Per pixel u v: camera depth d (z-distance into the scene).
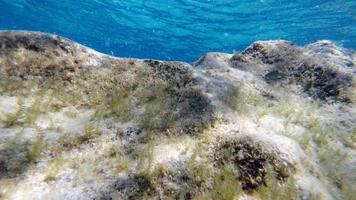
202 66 1.30
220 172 0.71
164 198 0.63
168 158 0.73
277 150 0.78
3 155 0.67
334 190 0.76
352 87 1.20
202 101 0.96
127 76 1.07
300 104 1.14
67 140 0.77
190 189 0.66
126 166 0.70
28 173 0.64
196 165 0.71
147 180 0.66
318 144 0.93
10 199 0.57
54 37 1.13
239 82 1.16
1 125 0.76
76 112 0.89
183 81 1.06
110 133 0.82
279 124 0.97
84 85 1.00
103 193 0.62
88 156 0.73
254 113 1.00
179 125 0.86
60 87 0.97
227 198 0.64
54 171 0.66
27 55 1.02
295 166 0.76
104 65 1.12
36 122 0.81
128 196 0.62
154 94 1.00
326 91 1.21
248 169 0.73
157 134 0.82
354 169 0.85
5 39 1.04
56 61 1.05
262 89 1.18
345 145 0.95
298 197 0.68
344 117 1.08
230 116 0.91
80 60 1.10
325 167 0.83
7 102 0.85
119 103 0.93
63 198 0.60
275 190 0.68
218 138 0.81
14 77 0.95
